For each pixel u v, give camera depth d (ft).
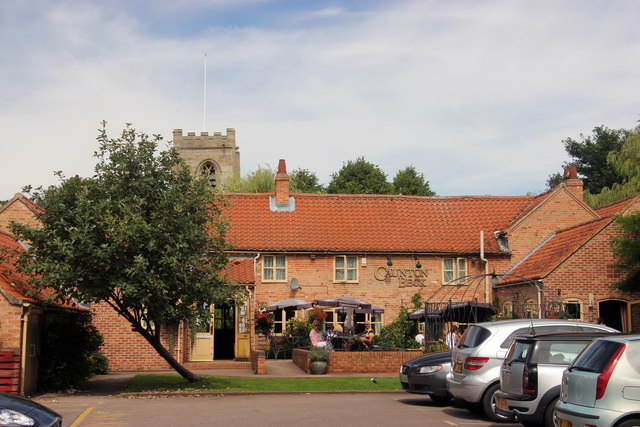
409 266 109.70
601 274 90.63
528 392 41.83
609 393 32.99
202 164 236.84
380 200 120.78
